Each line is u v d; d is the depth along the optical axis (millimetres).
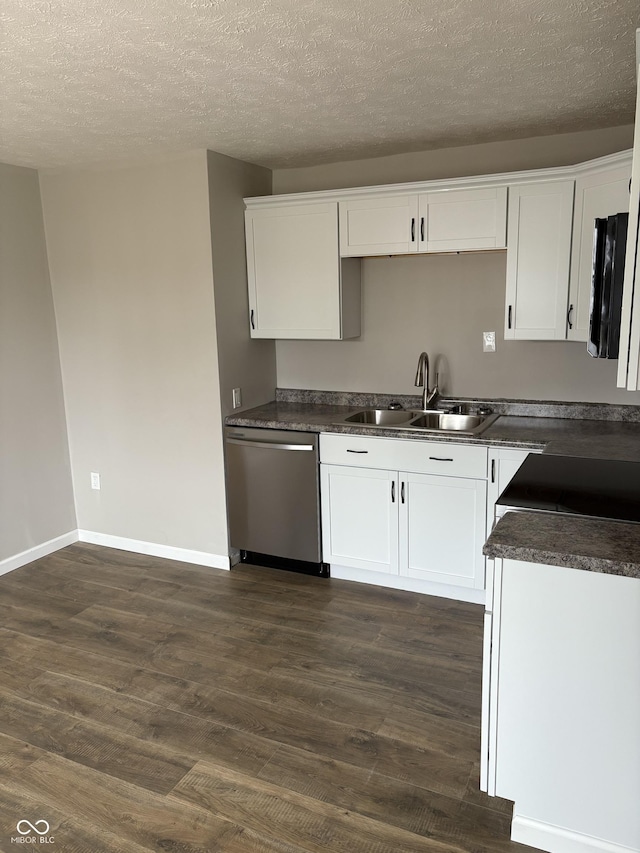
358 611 3340
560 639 1757
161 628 3215
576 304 3146
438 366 3875
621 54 2230
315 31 1979
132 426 4027
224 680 2764
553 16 1915
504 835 1960
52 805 2104
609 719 1743
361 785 2162
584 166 2961
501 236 3266
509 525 1940
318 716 2516
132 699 2648
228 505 3855
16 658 2973
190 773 2230
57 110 2727
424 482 3330
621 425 3396
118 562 4043
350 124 3061
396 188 3410
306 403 4230
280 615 3316
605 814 1798
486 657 1860
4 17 1829
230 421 3742
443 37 2055
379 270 3912
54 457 4188
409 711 2533
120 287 3863
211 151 3500
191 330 3713
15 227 3818
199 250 3590
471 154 3561
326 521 3633
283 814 2049
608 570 1659
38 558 4109
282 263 3781
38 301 3998
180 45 2062
